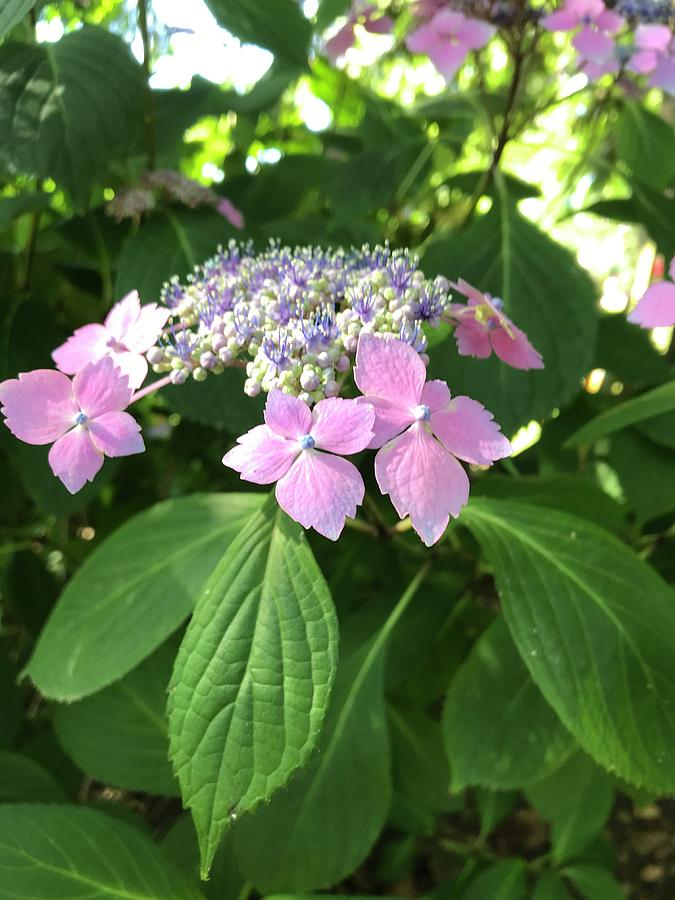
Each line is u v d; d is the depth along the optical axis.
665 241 0.36
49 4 0.30
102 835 0.22
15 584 0.38
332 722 0.27
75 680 0.24
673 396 0.25
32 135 0.26
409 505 0.15
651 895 0.39
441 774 0.31
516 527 0.25
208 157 0.51
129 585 0.26
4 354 0.33
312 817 0.25
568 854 0.29
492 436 0.16
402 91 0.52
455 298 0.29
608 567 0.24
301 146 0.51
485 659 0.28
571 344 0.28
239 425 0.27
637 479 0.32
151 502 0.42
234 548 0.19
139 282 0.29
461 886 0.31
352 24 0.36
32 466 0.32
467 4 0.30
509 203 0.30
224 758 0.17
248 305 0.19
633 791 0.29
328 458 0.15
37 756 0.32
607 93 0.38
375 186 0.39
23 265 0.37
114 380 0.18
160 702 0.29
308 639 0.18
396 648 0.32
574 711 0.21
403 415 0.16
